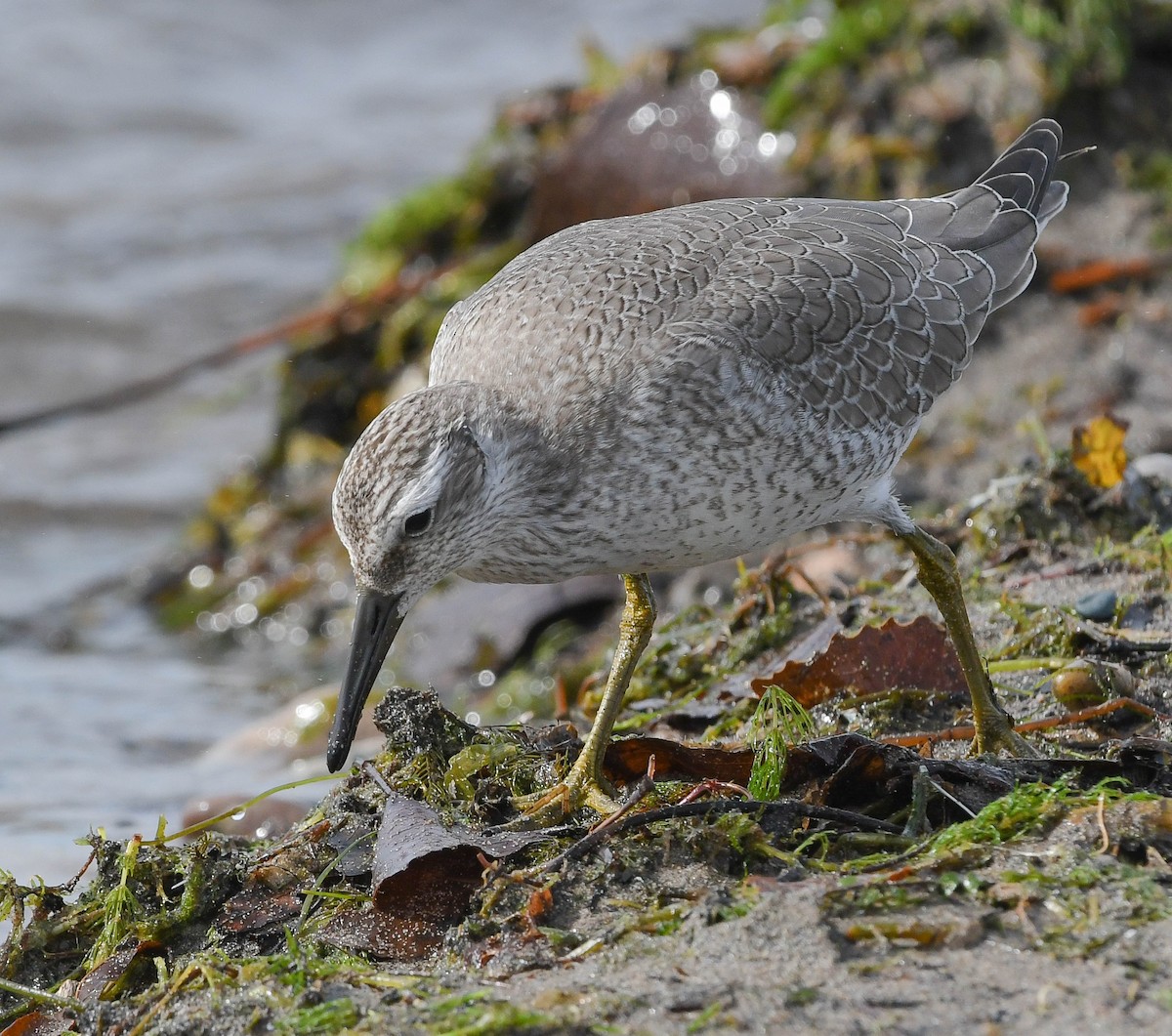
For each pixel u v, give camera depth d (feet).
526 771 33.22
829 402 33.17
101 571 65.10
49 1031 28.81
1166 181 60.39
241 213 89.97
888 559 46.37
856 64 62.54
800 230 35.50
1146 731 33.60
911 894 26.27
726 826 28.91
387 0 109.50
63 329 81.30
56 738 48.83
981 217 38.01
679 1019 23.99
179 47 105.19
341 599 60.34
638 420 31.89
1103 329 57.52
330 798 33.30
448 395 31.96
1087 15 61.87
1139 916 25.50
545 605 53.16
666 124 62.28
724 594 51.39
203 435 75.36
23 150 97.04
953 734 34.32
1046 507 43.19
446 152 94.02
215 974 27.37
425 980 26.40
